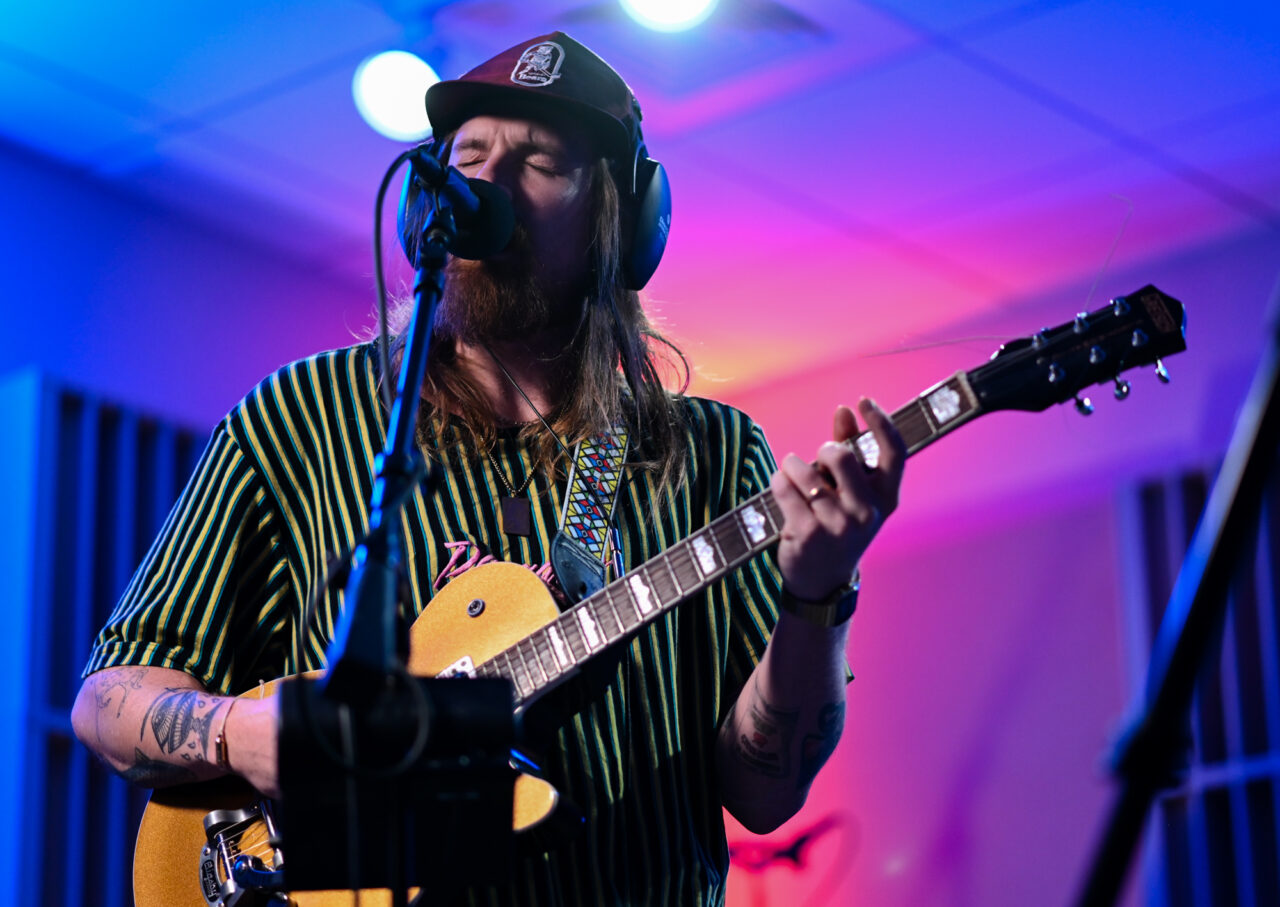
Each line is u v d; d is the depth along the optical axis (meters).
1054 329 1.52
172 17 4.18
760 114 4.61
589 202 1.97
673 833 1.73
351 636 1.23
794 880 5.95
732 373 6.43
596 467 1.88
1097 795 5.32
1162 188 5.05
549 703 1.67
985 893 5.50
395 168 1.62
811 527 1.52
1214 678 5.36
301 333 5.70
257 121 4.75
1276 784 5.03
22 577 4.50
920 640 5.97
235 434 1.90
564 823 1.57
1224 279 5.37
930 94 4.50
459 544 1.80
